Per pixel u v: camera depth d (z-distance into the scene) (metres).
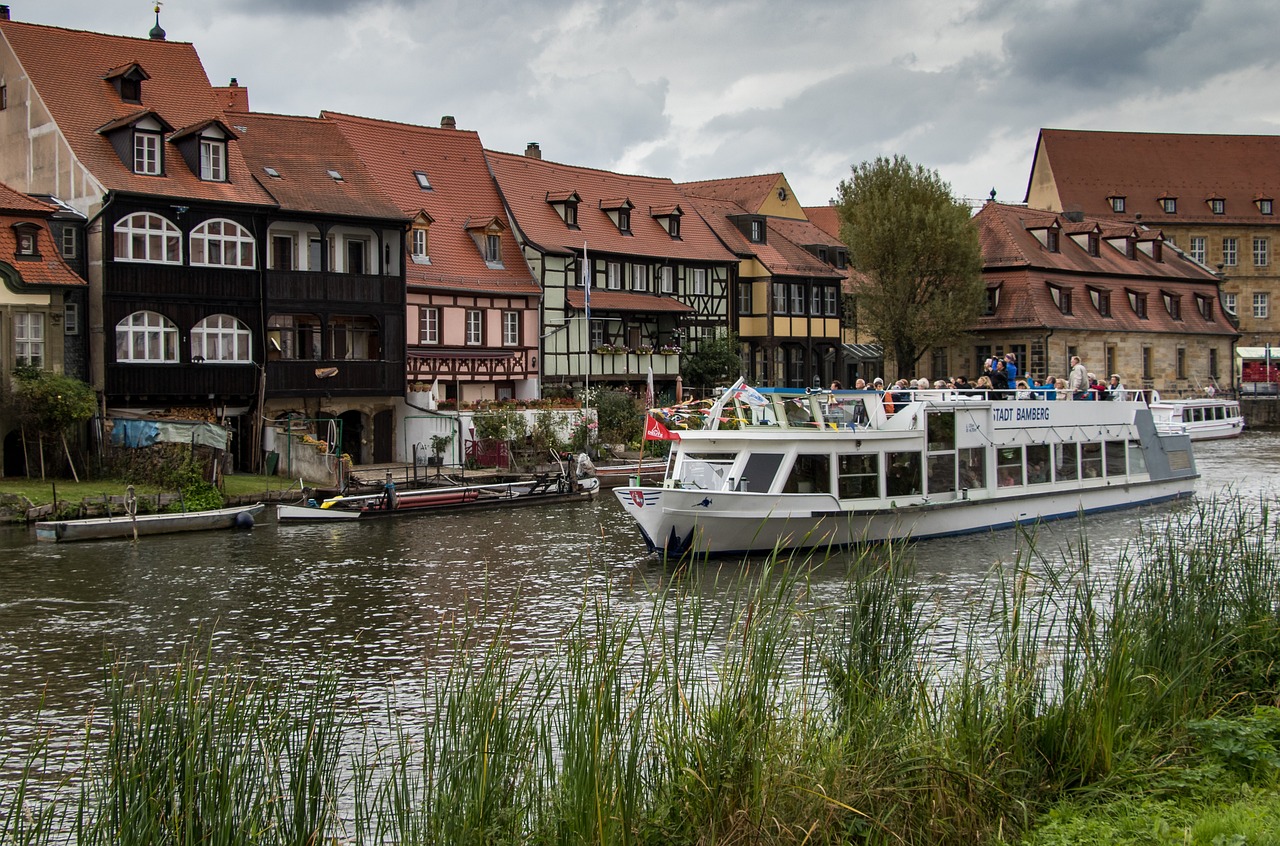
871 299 68.50
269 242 43.41
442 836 10.16
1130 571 17.19
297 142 46.78
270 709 12.66
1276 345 92.38
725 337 60.88
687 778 10.53
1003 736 11.74
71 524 31.06
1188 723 12.43
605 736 11.06
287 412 43.56
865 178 70.12
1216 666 13.94
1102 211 89.00
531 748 11.33
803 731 11.28
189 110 44.09
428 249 50.66
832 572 26.11
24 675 19.03
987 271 74.69
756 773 10.40
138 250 39.72
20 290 37.09
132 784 9.91
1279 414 74.75
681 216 62.38
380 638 21.19
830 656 13.39
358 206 45.28
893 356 71.12
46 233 38.03
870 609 13.27
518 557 28.92
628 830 9.95
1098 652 13.19
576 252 54.75
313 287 43.66
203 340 41.09
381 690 17.98
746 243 65.56
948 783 10.76
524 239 53.59
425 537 32.03
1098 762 11.81
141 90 43.44
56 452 36.75
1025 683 12.36
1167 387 79.75
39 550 29.64
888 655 12.91
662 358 58.56
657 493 27.22
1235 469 46.59
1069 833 10.45
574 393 52.91
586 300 51.31
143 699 10.99
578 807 10.02
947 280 68.69
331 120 52.44
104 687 18.34
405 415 46.75
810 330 66.75
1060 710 12.19
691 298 61.56
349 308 44.72
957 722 11.90
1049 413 33.59
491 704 11.19
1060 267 75.00
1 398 35.78
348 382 44.72
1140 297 78.81
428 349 48.62
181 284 40.47
